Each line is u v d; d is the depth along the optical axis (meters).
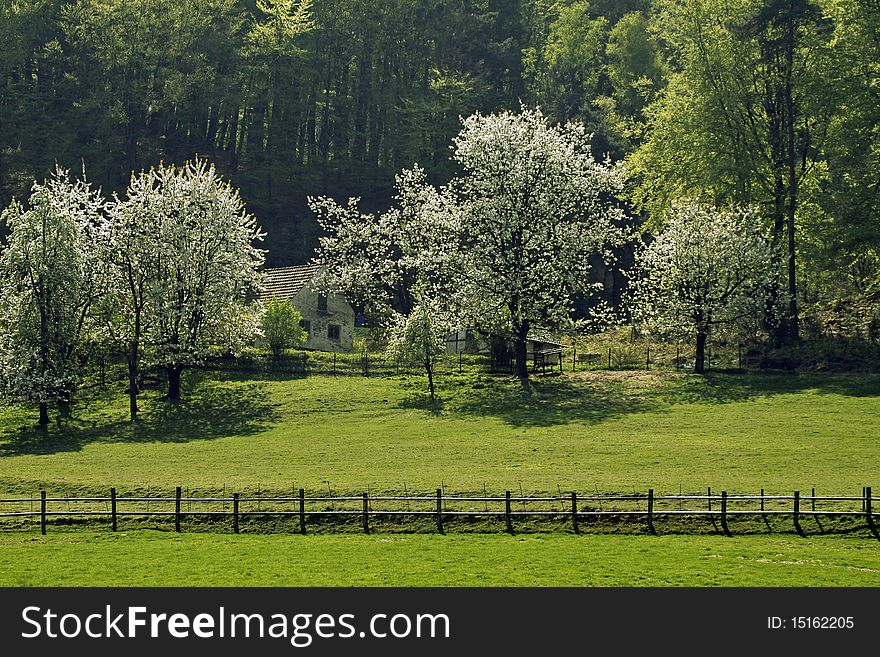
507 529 70.06
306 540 69.12
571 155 126.88
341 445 93.69
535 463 84.00
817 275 145.00
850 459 82.56
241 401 113.75
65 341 111.06
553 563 62.53
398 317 119.06
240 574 61.62
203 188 122.31
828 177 145.12
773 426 95.69
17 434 103.94
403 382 120.69
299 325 140.12
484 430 98.50
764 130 139.25
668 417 101.50
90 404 114.88
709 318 121.38
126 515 73.81
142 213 119.38
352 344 145.62
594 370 126.75
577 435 95.00
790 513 68.94
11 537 70.56
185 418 108.12
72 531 71.94
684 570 60.69
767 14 131.50
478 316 121.88
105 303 116.31
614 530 69.25
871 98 127.38
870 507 68.00
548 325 126.75
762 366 123.44
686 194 146.25
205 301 117.38
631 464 82.75
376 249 138.12
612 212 128.25
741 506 70.25
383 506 73.19
